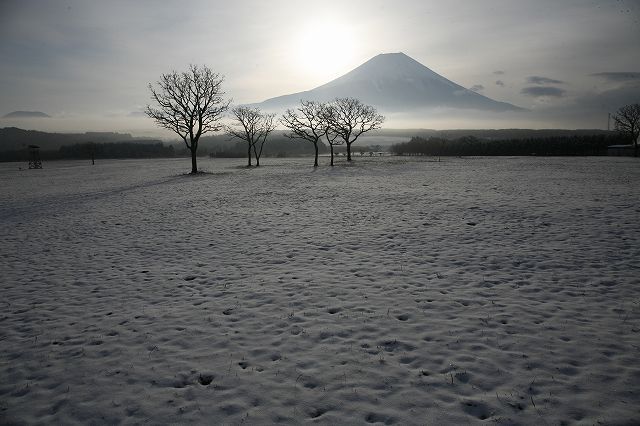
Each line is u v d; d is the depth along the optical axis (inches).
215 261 413.1
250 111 2434.8
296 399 184.7
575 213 585.9
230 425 168.7
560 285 314.3
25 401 188.9
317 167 2108.8
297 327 256.4
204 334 251.0
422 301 291.7
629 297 287.1
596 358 209.5
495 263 374.6
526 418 167.2
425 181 1198.9
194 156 1787.6
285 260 406.9
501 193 846.5
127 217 694.5
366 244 458.9
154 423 170.9
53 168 2854.3
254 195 955.3
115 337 249.8
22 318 283.1
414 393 186.2
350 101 2524.6
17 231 597.9
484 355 216.4
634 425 160.7
